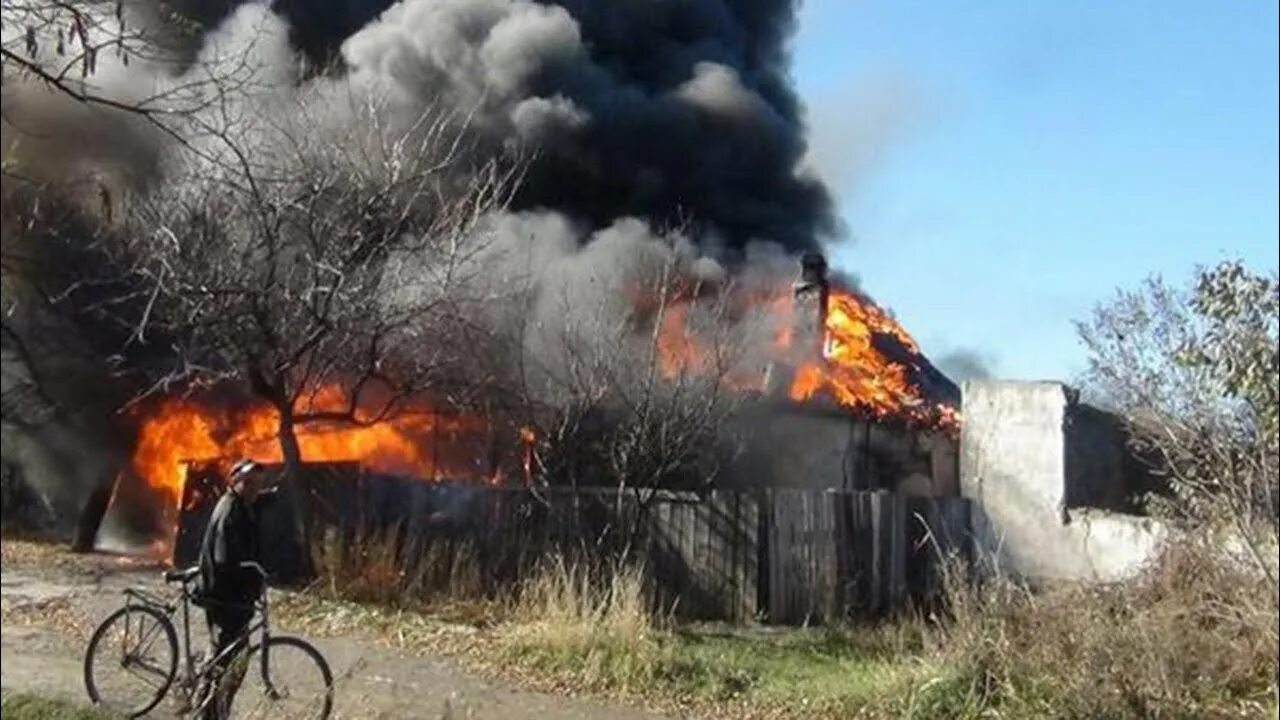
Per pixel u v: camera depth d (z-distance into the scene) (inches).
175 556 613.3
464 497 585.6
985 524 641.0
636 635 436.1
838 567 572.1
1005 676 373.7
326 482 586.2
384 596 527.8
